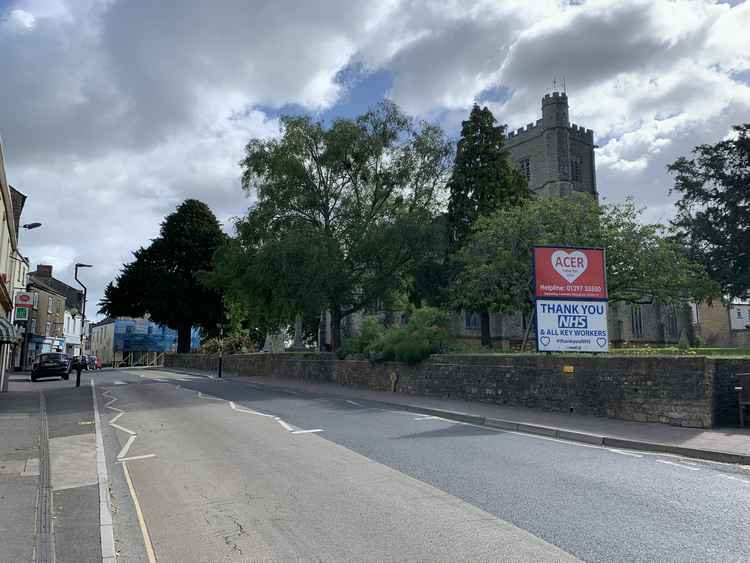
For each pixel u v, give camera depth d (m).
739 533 5.23
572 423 12.06
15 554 4.88
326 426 12.41
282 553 4.99
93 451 9.85
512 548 4.92
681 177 41.38
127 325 86.88
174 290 49.62
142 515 6.29
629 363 12.60
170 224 52.12
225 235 52.53
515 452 9.32
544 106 61.22
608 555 4.72
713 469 8.02
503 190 37.62
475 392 17.12
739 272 38.47
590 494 6.64
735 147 39.84
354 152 30.59
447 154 31.53
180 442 10.76
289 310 28.81
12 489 7.12
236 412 15.14
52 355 33.00
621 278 26.78
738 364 11.52
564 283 15.44
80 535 5.53
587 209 27.73
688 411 11.39
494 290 27.67
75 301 73.75
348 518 5.89
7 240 25.45
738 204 39.09
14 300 31.14
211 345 48.50
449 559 4.72
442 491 6.84
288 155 30.48
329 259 27.16
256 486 7.32
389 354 21.59
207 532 5.64
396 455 9.08
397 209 31.12
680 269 27.22
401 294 32.69
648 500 6.36
